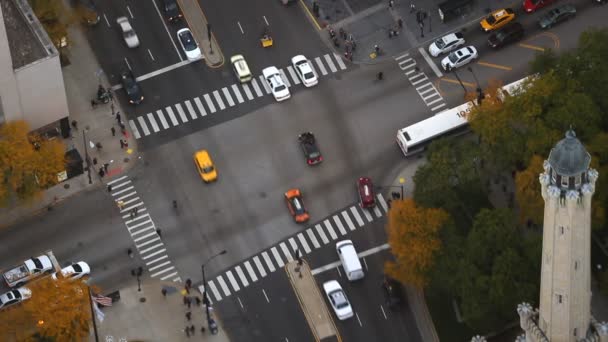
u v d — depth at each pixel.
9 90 198.50
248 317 196.38
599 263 195.00
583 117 194.38
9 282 198.00
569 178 134.88
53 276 196.38
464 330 192.00
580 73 199.75
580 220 137.75
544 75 199.50
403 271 190.00
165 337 195.00
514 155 197.50
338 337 194.12
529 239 184.00
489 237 182.50
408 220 186.88
